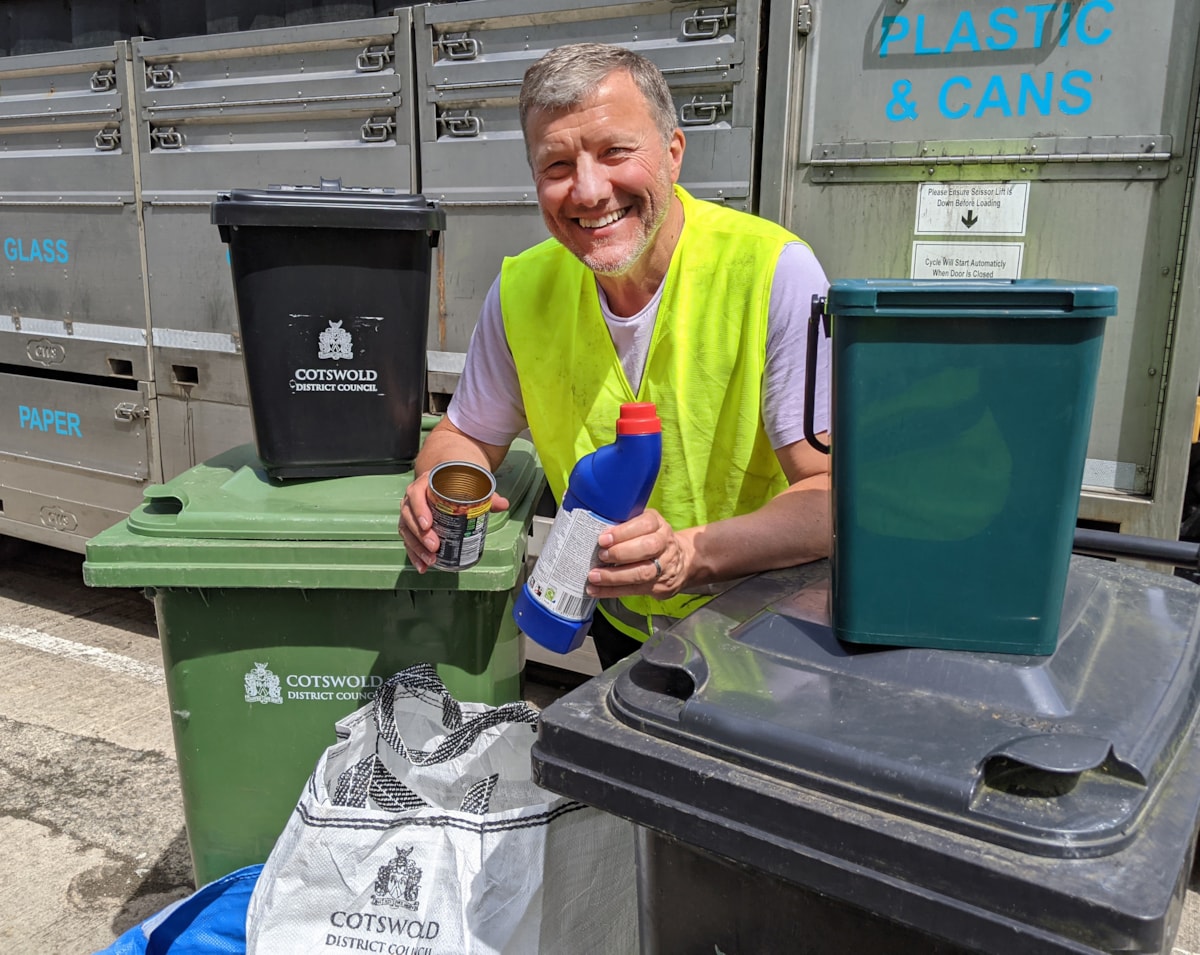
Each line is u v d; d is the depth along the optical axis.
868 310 0.98
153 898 2.39
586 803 1.05
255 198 1.75
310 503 1.72
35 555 4.67
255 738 1.75
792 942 1.01
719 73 2.47
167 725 3.16
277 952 1.37
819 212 2.44
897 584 1.06
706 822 0.96
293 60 3.09
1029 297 0.95
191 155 3.33
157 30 3.56
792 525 1.47
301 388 1.82
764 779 0.95
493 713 1.51
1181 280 2.12
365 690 1.71
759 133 2.49
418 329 1.87
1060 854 0.82
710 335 1.60
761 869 0.94
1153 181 2.12
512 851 1.34
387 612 1.68
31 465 4.02
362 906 1.36
